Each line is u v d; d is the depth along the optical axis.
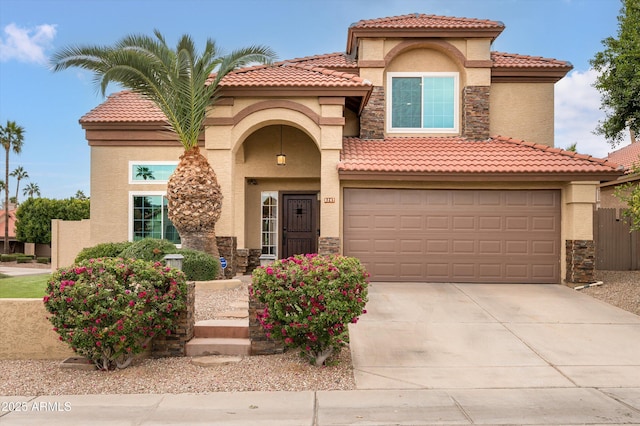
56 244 19.47
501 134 17.70
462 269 14.72
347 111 17.95
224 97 15.12
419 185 14.73
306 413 6.20
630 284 13.82
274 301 7.52
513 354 8.45
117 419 6.05
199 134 15.32
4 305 8.57
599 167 14.02
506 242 14.70
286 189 18.33
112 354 7.73
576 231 14.06
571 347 8.80
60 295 7.34
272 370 7.71
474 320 10.49
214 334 8.83
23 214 48.59
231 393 6.90
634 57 17.12
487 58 17.03
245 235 18.28
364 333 9.57
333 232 14.61
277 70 16.16
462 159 14.91
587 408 6.29
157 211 16.78
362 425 5.86
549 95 17.73
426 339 9.23
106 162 16.81
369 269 14.83
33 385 7.27
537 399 6.60
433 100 17.52
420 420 5.98
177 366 7.95
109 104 17.70
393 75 17.50
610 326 10.09
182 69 14.02
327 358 8.00
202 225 14.16
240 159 17.62
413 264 14.79
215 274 13.30
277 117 15.08
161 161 16.73
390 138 17.17
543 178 14.12
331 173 14.80
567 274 14.30
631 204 11.88
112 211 16.81
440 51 17.45
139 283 7.61
